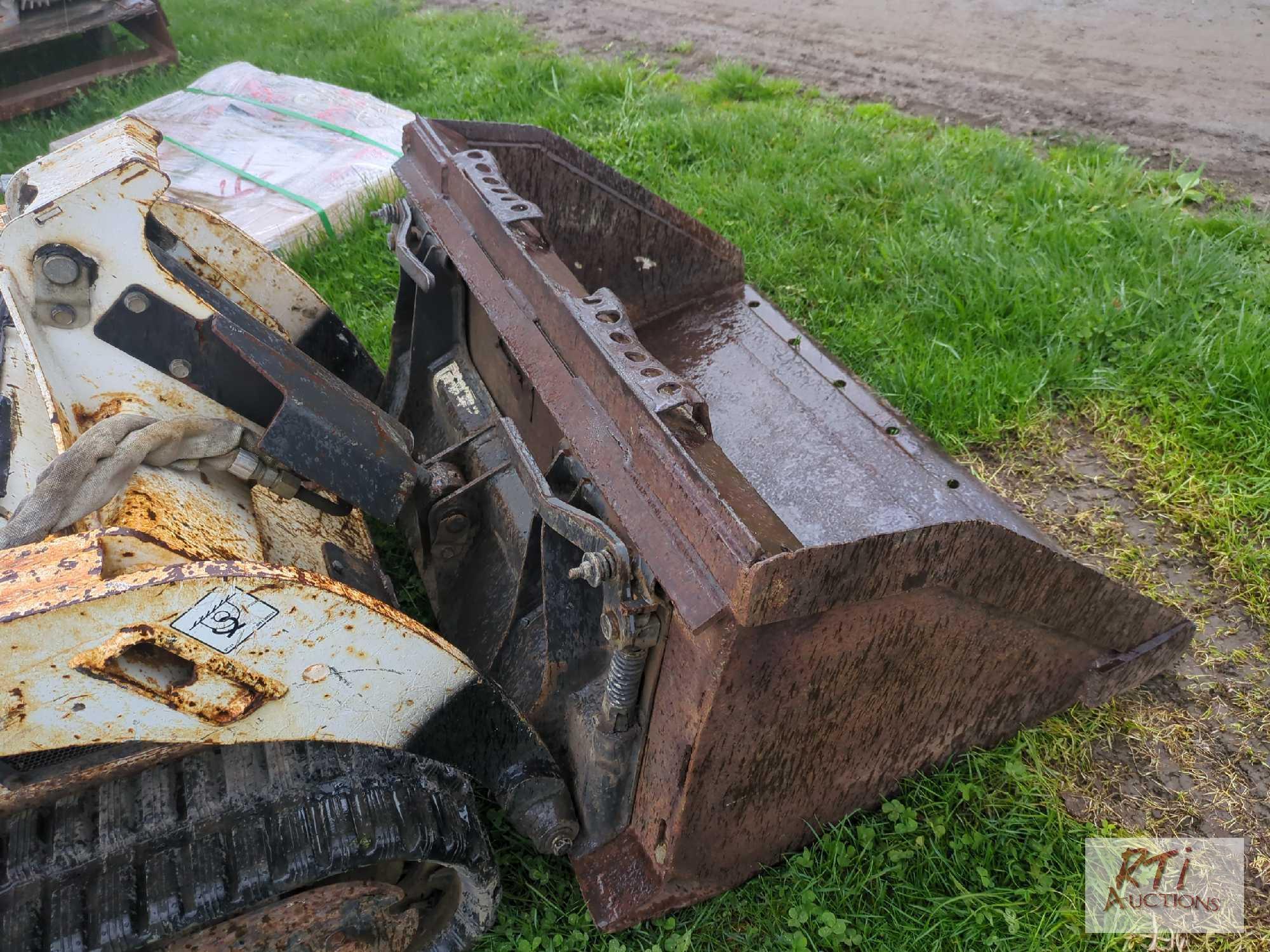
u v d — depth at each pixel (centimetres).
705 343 348
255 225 461
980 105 598
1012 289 404
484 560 255
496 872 198
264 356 212
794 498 276
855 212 475
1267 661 281
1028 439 358
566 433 192
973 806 238
